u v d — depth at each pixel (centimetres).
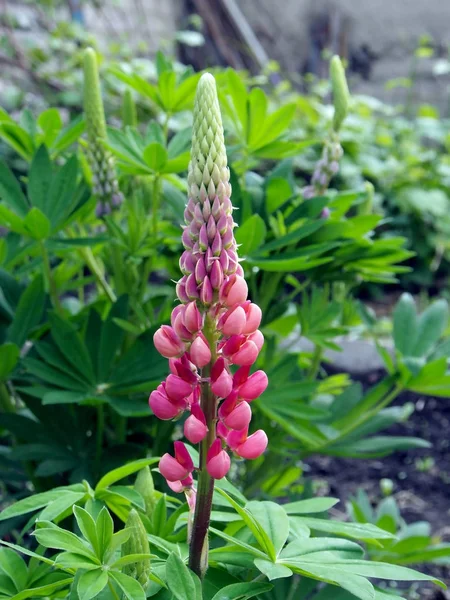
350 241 54
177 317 29
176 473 30
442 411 113
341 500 90
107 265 67
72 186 54
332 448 60
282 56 227
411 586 75
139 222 56
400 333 61
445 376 55
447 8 214
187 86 59
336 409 63
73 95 146
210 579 34
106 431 57
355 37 223
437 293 160
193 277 28
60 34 163
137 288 62
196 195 28
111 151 52
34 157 55
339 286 67
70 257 66
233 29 206
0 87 154
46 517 34
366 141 176
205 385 29
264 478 62
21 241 63
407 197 160
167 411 30
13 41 142
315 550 32
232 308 28
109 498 37
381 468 99
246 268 55
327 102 212
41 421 53
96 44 165
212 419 30
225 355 29
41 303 55
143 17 188
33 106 149
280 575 29
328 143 59
